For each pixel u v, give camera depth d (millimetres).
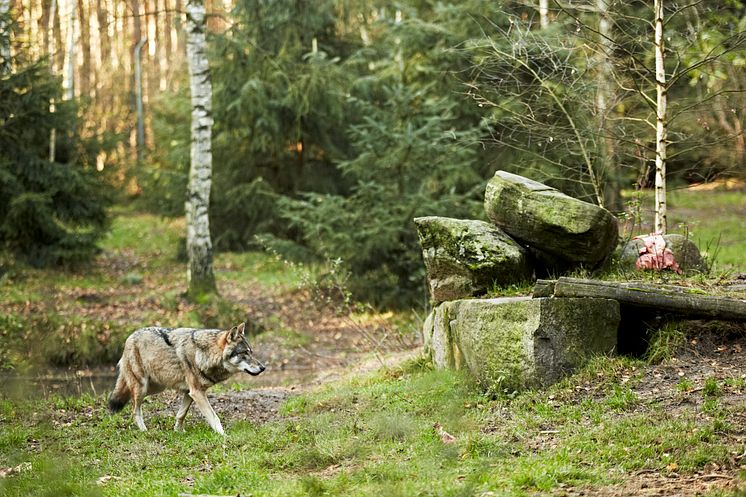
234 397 11203
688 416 7016
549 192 9617
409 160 17453
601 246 9477
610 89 12125
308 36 24547
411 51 20234
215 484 6590
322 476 6738
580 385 8148
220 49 23469
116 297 19375
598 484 5824
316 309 19234
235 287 21469
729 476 5809
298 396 10922
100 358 15172
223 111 24141
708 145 11336
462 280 9883
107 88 42688
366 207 17859
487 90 12812
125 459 7801
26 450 8219
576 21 11086
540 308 8352
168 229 30516
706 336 8469
